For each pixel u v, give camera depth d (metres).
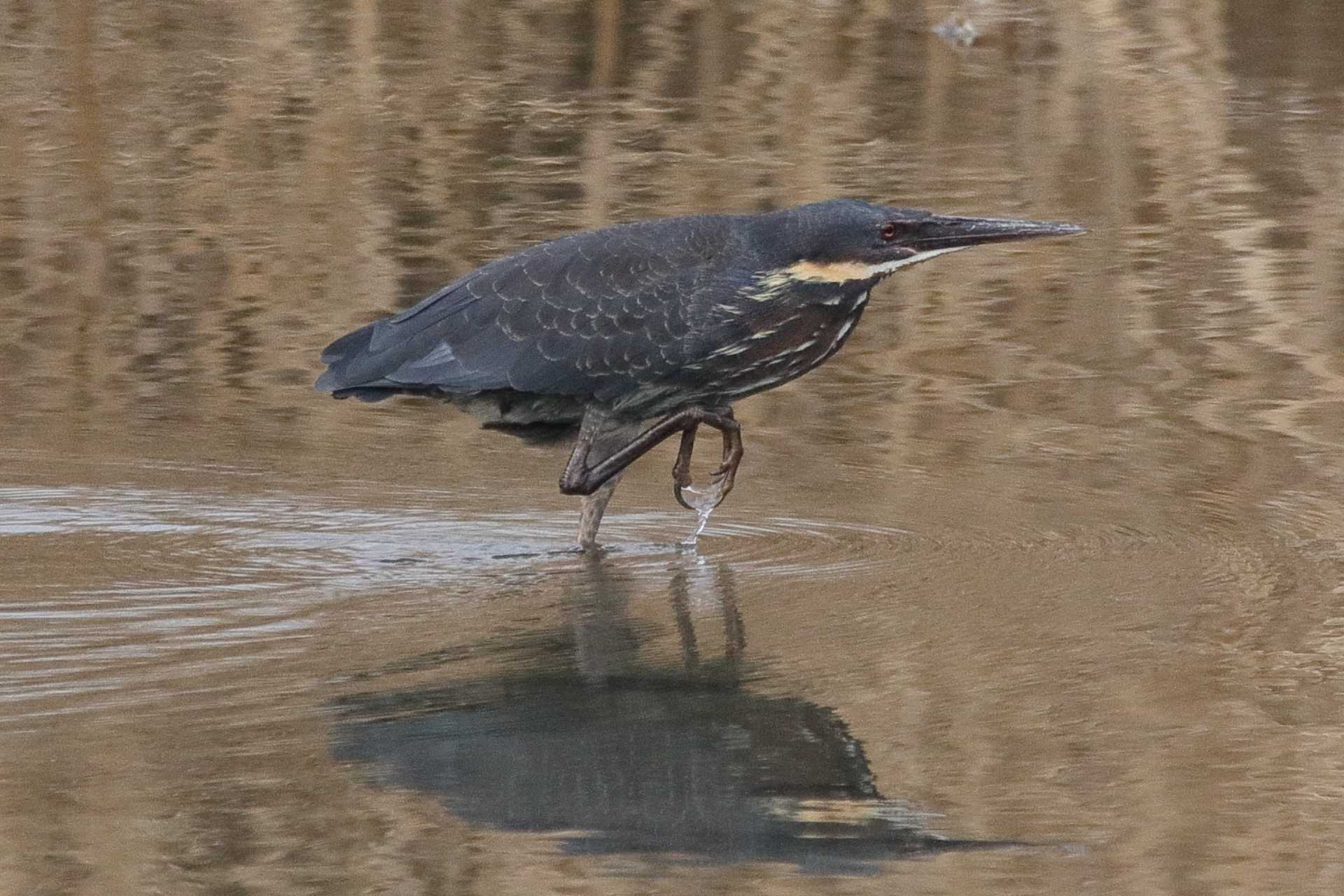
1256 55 24.91
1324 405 14.55
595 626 10.20
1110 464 13.35
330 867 7.29
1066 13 25.78
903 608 10.46
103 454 13.40
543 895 7.10
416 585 10.92
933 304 17.20
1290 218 19.42
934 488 12.88
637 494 12.91
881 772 8.23
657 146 21.53
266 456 13.47
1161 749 8.48
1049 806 7.90
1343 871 7.30
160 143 21.42
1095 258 18.38
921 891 7.12
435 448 13.77
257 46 24.48
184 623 10.17
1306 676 9.36
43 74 23.31
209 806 7.81
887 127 22.30
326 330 16.31
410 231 18.83
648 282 11.42
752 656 9.69
